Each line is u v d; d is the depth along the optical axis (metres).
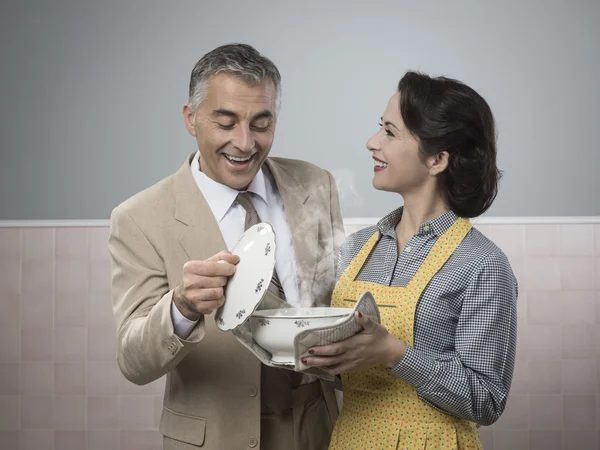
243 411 1.56
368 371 1.40
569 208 3.81
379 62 3.84
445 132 1.38
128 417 3.80
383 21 3.85
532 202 3.82
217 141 1.58
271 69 1.60
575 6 3.81
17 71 3.85
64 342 3.80
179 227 1.62
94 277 3.80
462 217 1.44
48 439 3.80
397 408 1.37
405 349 1.27
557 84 3.82
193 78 1.62
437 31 3.84
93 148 3.85
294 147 3.83
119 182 3.85
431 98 1.39
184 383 1.60
